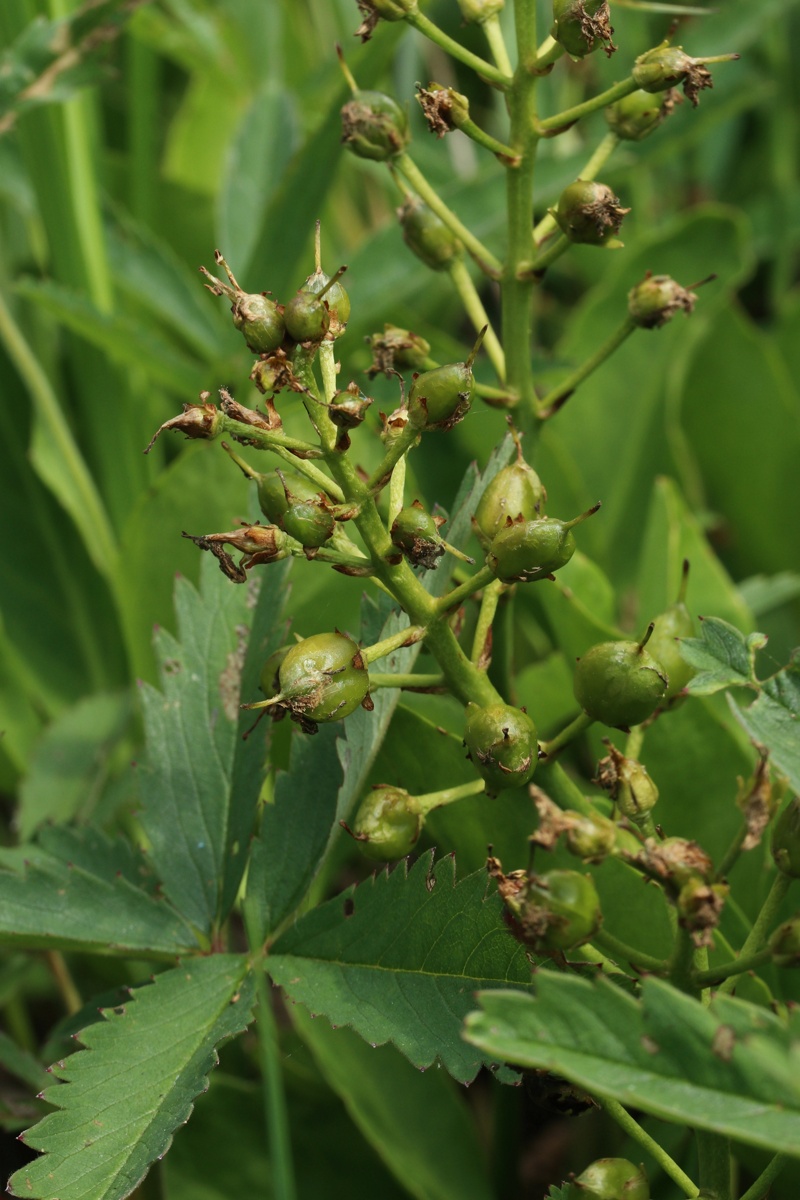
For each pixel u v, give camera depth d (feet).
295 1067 1.50
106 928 1.35
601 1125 1.51
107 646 1.68
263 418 1.24
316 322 1.23
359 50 1.58
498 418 1.60
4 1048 1.43
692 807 1.44
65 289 1.64
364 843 1.27
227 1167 1.47
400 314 1.63
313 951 1.31
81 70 1.57
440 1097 1.48
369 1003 1.30
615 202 1.33
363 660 1.25
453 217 1.37
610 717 1.26
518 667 1.67
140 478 1.74
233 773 1.38
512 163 1.35
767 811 1.22
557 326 2.23
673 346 1.77
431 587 1.33
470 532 1.35
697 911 1.22
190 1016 1.31
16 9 1.65
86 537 1.67
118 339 1.62
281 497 1.24
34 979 1.60
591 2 1.32
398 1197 1.47
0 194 1.91
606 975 1.29
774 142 2.23
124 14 1.57
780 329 1.93
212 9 2.17
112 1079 1.29
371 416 1.55
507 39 2.04
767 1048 1.19
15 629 1.67
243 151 1.85
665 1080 1.20
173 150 2.11
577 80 2.22
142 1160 1.26
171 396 1.90
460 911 1.29
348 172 2.26
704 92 1.89
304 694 1.24
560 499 1.66
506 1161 1.49
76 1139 1.27
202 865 1.37
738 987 1.35
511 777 1.26
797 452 1.76
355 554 1.26
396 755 1.39
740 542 1.86
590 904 1.23
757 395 1.77
